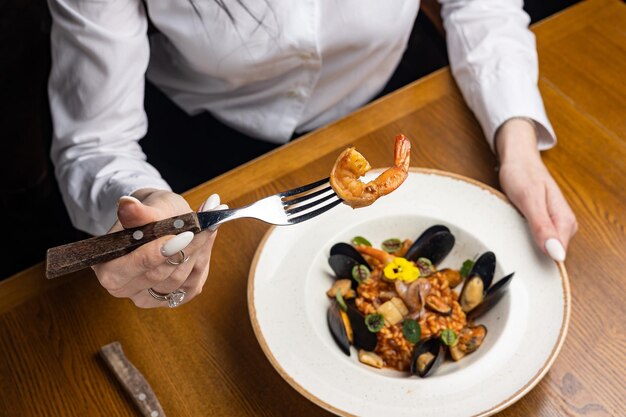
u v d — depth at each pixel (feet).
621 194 4.35
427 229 4.08
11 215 7.47
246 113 5.47
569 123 4.75
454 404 3.33
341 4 4.84
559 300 3.64
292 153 4.60
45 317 3.95
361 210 4.11
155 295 3.44
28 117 5.98
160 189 4.03
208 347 3.82
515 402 3.45
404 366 3.71
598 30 5.34
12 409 3.63
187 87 5.51
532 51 5.03
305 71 5.10
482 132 4.75
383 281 3.93
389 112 4.85
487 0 5.35
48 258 2.88
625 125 4.74
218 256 4.15
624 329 3.77
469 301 3.79
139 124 4.85
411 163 4.56
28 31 5.52
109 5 4.46
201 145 5.83
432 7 5.74
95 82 4.57
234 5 4.66
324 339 3.67
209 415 3.58
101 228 4.53
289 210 3.20
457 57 5.17
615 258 4.06
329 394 3.36
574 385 3.58
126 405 3.63
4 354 3.83
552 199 4.14
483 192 4.11
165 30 4.84
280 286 3.80
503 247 3.93
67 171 4.51
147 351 3.81
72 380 3.72
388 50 5.34
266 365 3.74
